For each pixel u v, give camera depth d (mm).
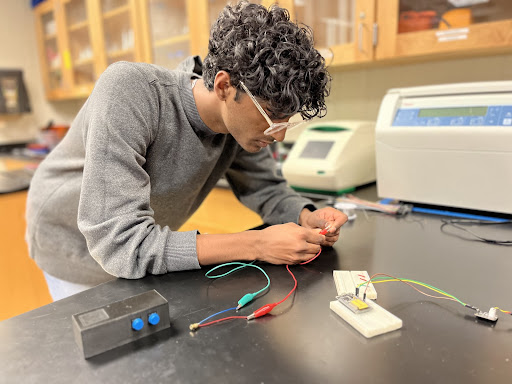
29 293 1976
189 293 602
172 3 2051
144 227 653
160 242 656
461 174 965
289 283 635
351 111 1765
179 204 959
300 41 635
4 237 1850
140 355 449
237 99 661
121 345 467
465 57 1395
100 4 2406
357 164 1319
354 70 1712
